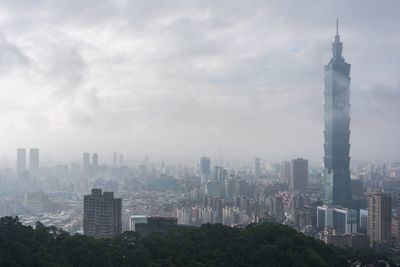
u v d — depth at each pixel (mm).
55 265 157875
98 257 170750
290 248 199625
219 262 178250
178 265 172750
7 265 149750
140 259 174250
